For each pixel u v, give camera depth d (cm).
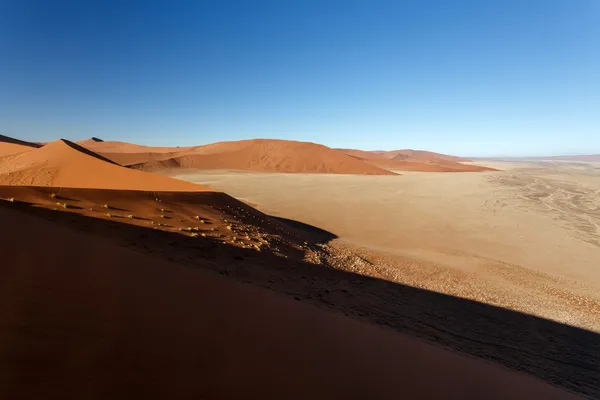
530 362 821
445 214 3256
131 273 504
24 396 179
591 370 856
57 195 1113
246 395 265
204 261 892
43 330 254
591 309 1334
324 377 342
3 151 3319
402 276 1466
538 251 2183
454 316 1079
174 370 265
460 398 399
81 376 215
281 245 1403
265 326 439
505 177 7762
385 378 388
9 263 398
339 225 2675
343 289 1063
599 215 3372
